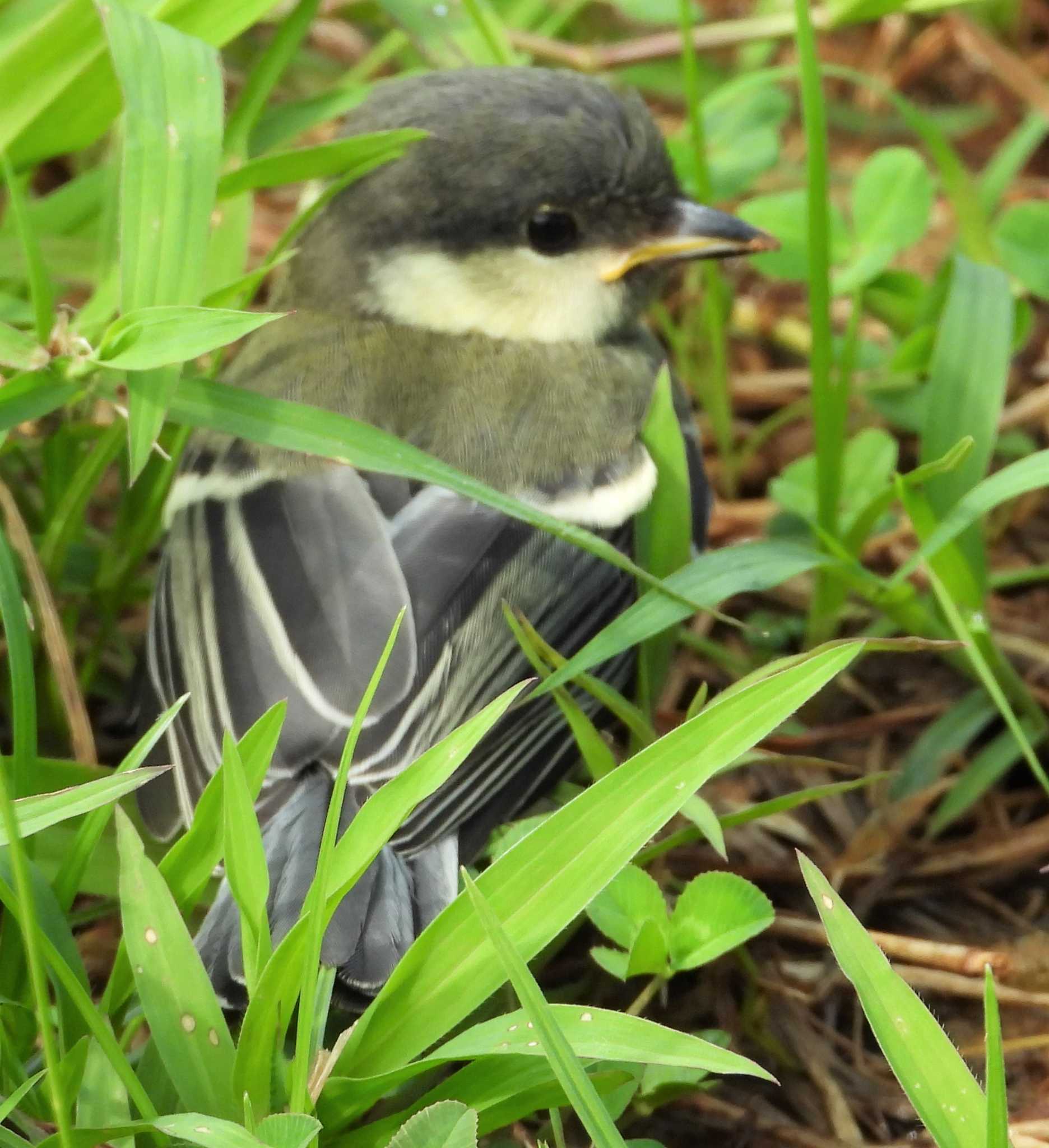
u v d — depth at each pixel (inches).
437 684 227.6
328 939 195.8
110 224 282.4
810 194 268.1
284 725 219.0
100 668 290.7
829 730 293.4
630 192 275.6
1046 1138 219.1
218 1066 183.8
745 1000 243.3
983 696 286.8
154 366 210.4
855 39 436.8
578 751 247.6
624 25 421.1
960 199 329.4
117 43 229.6
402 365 266.7
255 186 253.0
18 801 182.2
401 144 257.3
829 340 273.3
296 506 236.5
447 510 238.2
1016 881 268.7
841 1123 230.1
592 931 250.8
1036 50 436.5
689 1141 227.1
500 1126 188.5
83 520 292.7
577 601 248.8
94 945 241.1
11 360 217.8
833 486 280.1
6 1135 178.2
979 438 280.2
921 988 247.3
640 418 270.8
